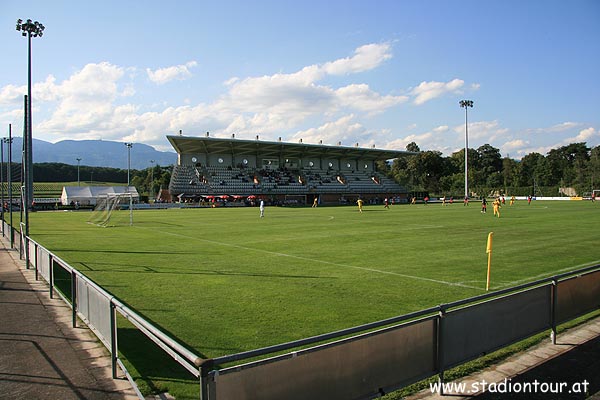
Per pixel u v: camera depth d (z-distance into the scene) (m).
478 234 22.77
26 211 14.64
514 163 143.12
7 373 5.57
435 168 121.56
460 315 5.11
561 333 7.11
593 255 15.17
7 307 8.91
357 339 4.18
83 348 6.48
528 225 28.14
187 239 21.78
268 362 3.61
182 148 75.56
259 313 8.18
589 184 96.44
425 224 29.88
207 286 10.64
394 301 9.01
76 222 35.50
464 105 78.38
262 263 14.08
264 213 47.72
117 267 13.52
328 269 12.85
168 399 4.88
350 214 44.28
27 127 15.05
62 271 13.03
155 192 116.25
